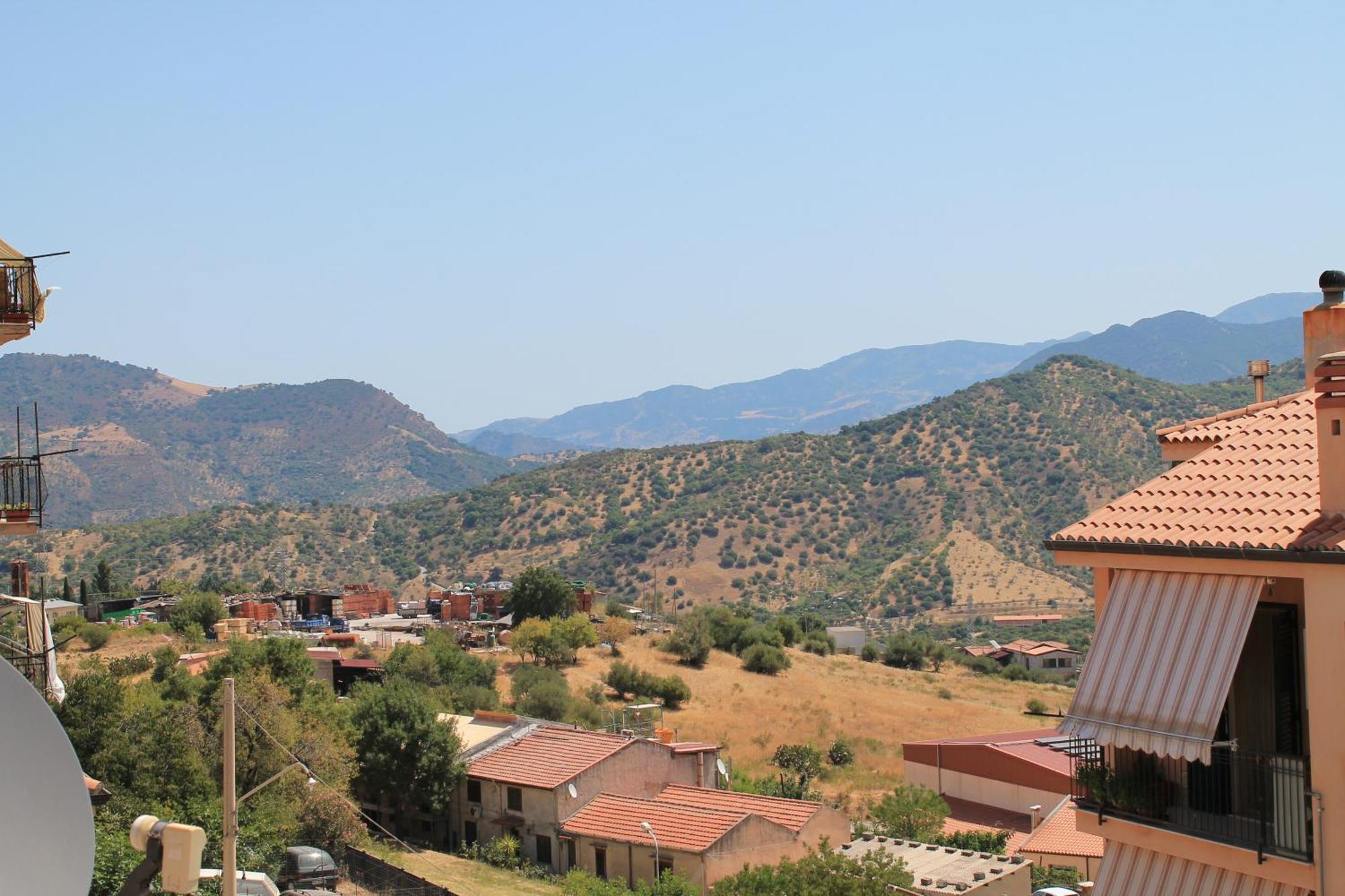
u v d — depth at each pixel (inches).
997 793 2477.9
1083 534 584.1
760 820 1688.0
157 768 1413.6
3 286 816.3
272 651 1996.8
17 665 1307.8
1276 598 546.0
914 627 7126.0
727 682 3732.8
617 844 1706.4
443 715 2194.9
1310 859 505.0
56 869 406.9
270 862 1328.7
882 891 1234.0
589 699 3159.5
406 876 1430.9
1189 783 577.6
